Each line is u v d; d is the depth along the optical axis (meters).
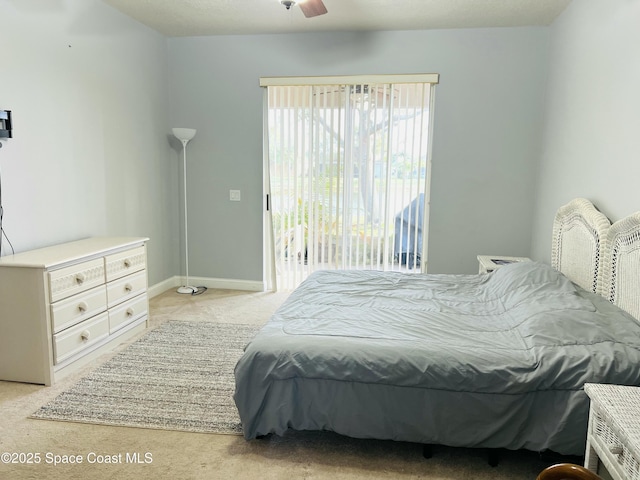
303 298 2.81
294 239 4.77
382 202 4.55
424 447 2.04
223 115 4.71
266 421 2.06
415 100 4.34
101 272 3.02
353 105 4.45
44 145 3.13
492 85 4.19
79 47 3.43
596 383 1.74
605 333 2.00
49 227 3.20
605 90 2.77
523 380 1.85
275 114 4.61
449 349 2.01
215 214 4.88
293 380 2.03
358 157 4.52
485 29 4.13
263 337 2.17
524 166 4.24
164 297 4.59
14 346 2.64
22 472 1.91
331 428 2.02
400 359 1.96
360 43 4.34
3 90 2.79
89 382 2.71
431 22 4.00
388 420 1.97
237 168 4.77
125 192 4.09
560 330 2.05
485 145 4.28
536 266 2.89
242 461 2.01
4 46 2.78
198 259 4.97
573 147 3.31
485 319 2.47
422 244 4.52
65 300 2.70
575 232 2.96
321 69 4.45
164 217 4.79
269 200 4.75
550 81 3.93
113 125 3.88
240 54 4.57
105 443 2.12
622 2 2.56
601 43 2.84
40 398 2.51
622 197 2.53
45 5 3.09
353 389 1.98
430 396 1.93
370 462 2.02
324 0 3.49
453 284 3.20
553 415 1.84
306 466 1.99
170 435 2.20
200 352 3.18
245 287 4.91
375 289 3.04
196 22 4.16
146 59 4.32
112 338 3.20
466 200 4.38
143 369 2.90
